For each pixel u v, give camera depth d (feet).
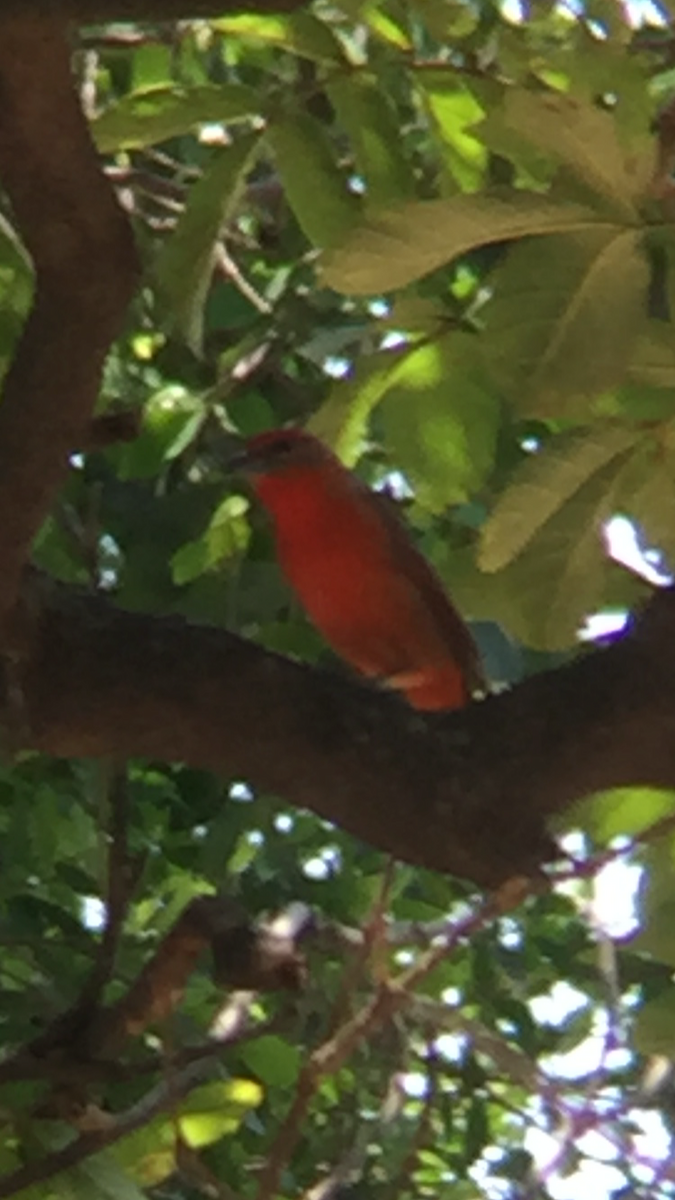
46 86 13.00
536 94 13.20
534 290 13.75
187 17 12.57
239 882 33.81
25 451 15.84
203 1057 24.99
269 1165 21.94
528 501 15.78
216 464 34.24
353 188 20.54
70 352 15.06
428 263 13.53
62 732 19.36
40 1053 24.17
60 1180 22.45
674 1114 35.12
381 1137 36.88
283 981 23.67
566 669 19.79
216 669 19.29
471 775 19.25
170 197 31.73
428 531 34.22
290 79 22.80
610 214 13.37
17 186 13.87
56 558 31.40
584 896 35.58
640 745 19.26
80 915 35.14
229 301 33.37
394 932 28.32
